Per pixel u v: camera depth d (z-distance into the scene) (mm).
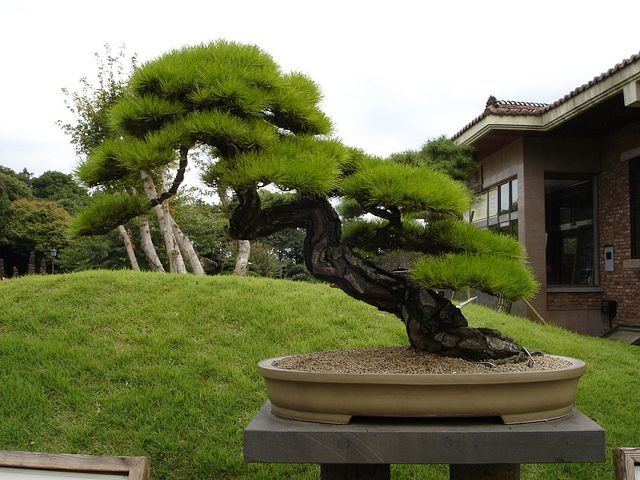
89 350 4562
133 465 1539
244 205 2084
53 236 27047
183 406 3873
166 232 9289
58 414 3828
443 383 1570
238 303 5555
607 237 9961
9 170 34125
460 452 1541
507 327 6043
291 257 26141
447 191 1989
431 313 2014
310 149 2123
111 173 2059
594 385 4652
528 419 1647
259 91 2059
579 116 8969
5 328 4996
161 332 4930
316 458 1556
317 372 1623
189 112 2059
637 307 9234
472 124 10070
